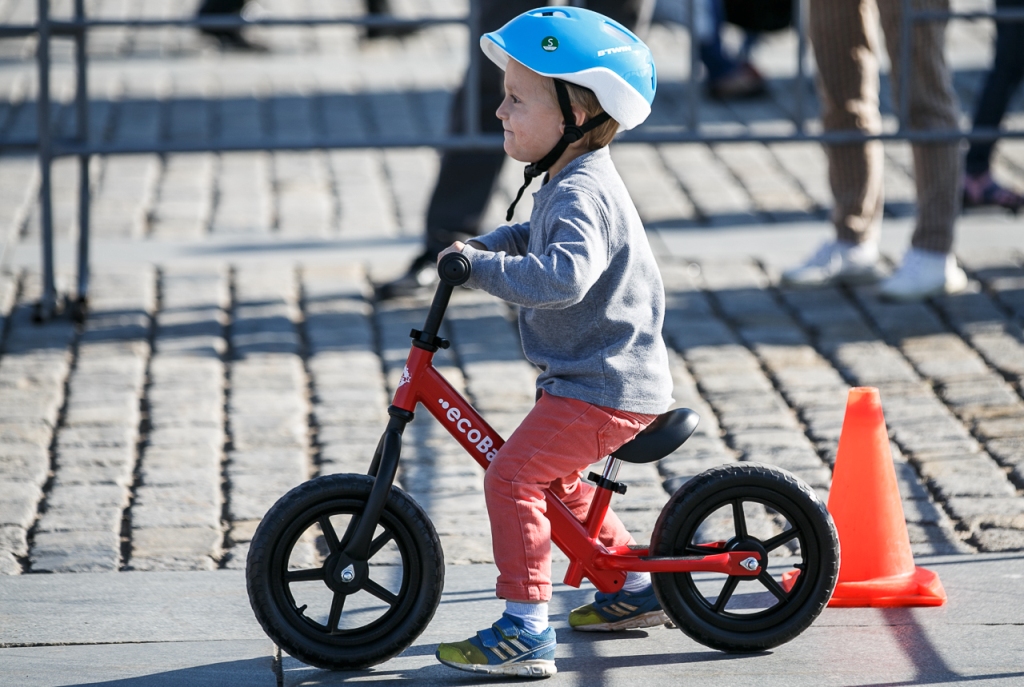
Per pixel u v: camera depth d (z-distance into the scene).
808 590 10.73
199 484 13.92
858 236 19.92
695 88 19.03
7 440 14.84
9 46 36.50
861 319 18.72
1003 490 13.64
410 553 10.42
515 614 10.32
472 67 18.45
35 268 20.70
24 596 11.72
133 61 35.12
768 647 10.78
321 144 18.50
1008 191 23.16
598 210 9.80
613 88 9.84
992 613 11.44
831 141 18.83
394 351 17.75
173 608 11.58
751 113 30.59
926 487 13.77
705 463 14.45
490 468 10.18
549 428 10.06
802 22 19.22
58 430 15.20
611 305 10.02
